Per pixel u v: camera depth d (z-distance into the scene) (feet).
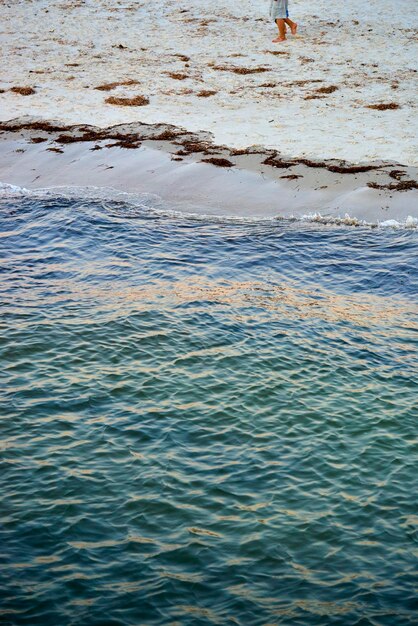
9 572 24.09
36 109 68.95
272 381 34.71
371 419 32.07
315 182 55.36
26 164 61.05
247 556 24.93
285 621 22.53
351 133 61.77
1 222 52.65
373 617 22.72
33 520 26.25
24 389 33.71
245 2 100.89
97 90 72.69
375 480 28.53
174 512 26.78
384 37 86.02
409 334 39.22
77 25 92.17
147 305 41.45
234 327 39.32
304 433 31.22
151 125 65.00
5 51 83.25
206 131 63.52
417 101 68.03
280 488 28.07
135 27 91.30
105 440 30.53
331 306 42.06
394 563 24.77
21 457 29.40
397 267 46.21
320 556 24.99
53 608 22.82
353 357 36.86
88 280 44.75
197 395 33.60
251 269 46.19
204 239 49.93
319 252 48.19
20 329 38.63
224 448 30.27
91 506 26.96
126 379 34.63
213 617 22.63
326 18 93.15
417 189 53.52
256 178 56.54
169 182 57.26
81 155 61.62
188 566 24.48
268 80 74.02
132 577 24.02
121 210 54.13
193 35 88.02
